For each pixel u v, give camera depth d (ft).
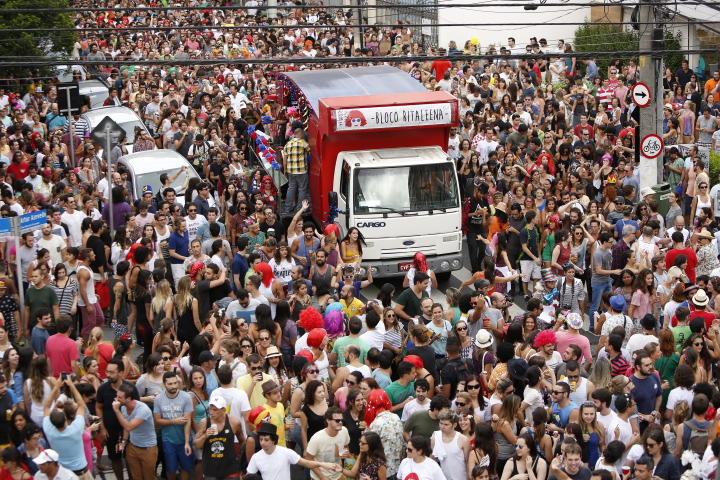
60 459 76.64
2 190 135.74
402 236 137.59
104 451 93.91
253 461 74.23
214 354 91.86
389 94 147.13
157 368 86.74
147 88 223.51
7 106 200.03
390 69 169.48
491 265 118.01
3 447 79.77
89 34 277.85
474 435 76.28
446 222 139.03
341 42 284.61
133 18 303.68
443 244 139.64
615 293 117.60
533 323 98.99
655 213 134.82
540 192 136.77
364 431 77.36
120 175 152.05
